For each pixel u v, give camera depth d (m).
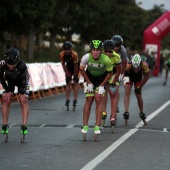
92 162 10.47
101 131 14.80
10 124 15.88
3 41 34.81
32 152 11.43
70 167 9.98
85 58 12.91
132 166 10.22
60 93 29.06
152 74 57.69
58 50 35.38
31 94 25.19
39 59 30.62
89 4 51.34
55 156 11.03
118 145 12.49
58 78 28.94
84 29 53.94
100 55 12.90
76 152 11.50
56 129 14.94
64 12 44.69
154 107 21.89
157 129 15.46
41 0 33.09
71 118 17.55
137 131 14.92
